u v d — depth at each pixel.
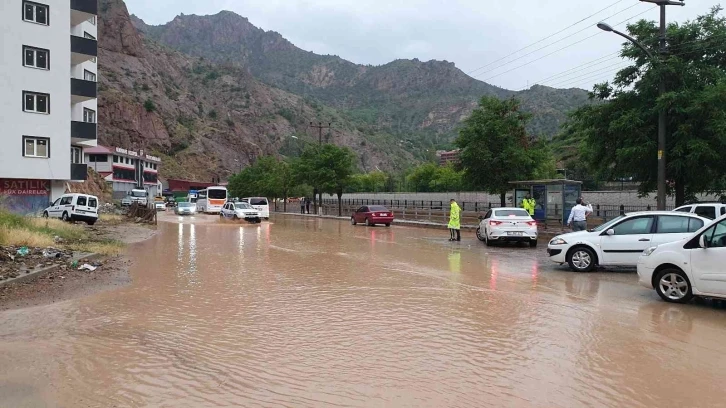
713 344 6.79
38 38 36.12
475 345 6.77
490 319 8.24
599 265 13.41
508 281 12.04
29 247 16.08
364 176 96.81
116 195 86.94
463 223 35.16
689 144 17.38
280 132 190.25
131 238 25.06
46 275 12.40
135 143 129.88
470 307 9.14
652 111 18.41
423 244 22.08
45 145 36.50
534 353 6.42
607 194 34.53
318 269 14.16
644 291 10.73
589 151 21.56
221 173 145.62
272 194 75.12
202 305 9.34
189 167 139.88
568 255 13.61
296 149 184.62
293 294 10.42
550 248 13.98
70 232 22.75
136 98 143.62
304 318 8.34
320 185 52.00
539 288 11.09
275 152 179.75
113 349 6.60
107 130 125.88
